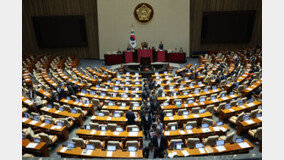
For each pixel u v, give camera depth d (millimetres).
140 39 24625
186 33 24531
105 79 17188
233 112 10000
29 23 24094
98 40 25016
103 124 9344
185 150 7031
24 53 24344
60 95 12148
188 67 19062
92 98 12617
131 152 7121
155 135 6281
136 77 17062
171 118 9516
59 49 25453
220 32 24828
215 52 24906
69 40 24719
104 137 8336
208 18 24219
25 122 9383
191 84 14164
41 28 23984
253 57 19188
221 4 23969
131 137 8203
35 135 8680
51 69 19875
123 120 9539
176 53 22469
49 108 10883
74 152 7164
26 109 11312
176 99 11711
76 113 10383
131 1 23391
